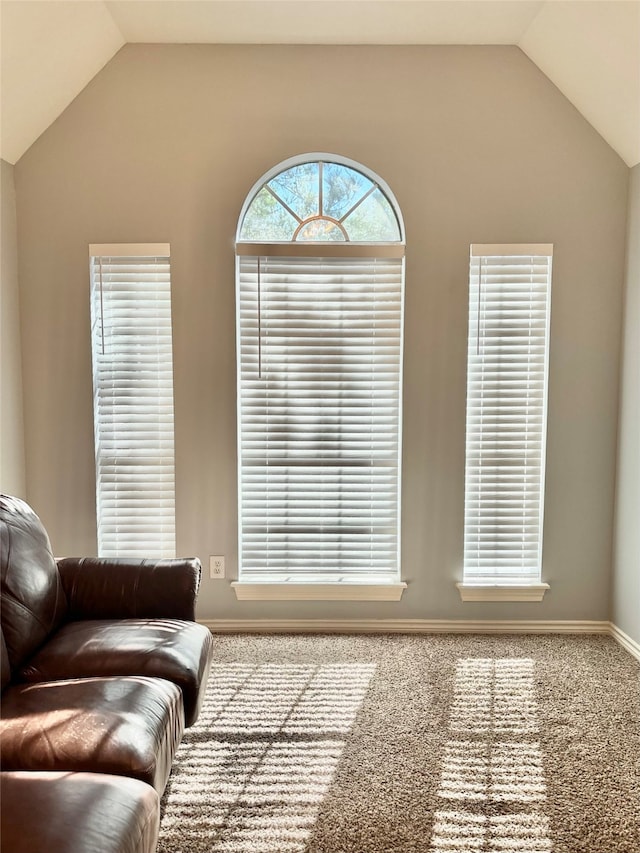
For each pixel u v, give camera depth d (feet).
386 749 6.67
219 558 9.77
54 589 6.96
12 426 9.25
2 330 9.00
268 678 8.27
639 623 8.97
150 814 4.13
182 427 9.60
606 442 9.73
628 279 9.36
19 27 7.34
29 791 4.02
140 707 5.14
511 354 9.64
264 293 9.57
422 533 9.77
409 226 9.38
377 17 8.50
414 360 9.55
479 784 6.09
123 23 8.59
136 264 9.51
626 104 8.36
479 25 8.68
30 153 9.24
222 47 9.15
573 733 7.00
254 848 5.24
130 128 9.23
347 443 9.79
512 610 9.86
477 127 9.29
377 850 5.24
